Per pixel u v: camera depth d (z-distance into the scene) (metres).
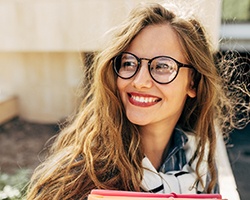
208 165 1.25
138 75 0.98
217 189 1.29
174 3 1.16
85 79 1.48
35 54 4.20
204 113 1.18
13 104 4.36
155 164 1.16
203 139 1.22
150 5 1.03
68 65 4.14
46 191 1.04
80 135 1.11
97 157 1.05
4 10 3.75
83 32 3.53
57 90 4.27
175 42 1.00
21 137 3.97
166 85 0.99
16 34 3.78
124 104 1.04
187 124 1.24
